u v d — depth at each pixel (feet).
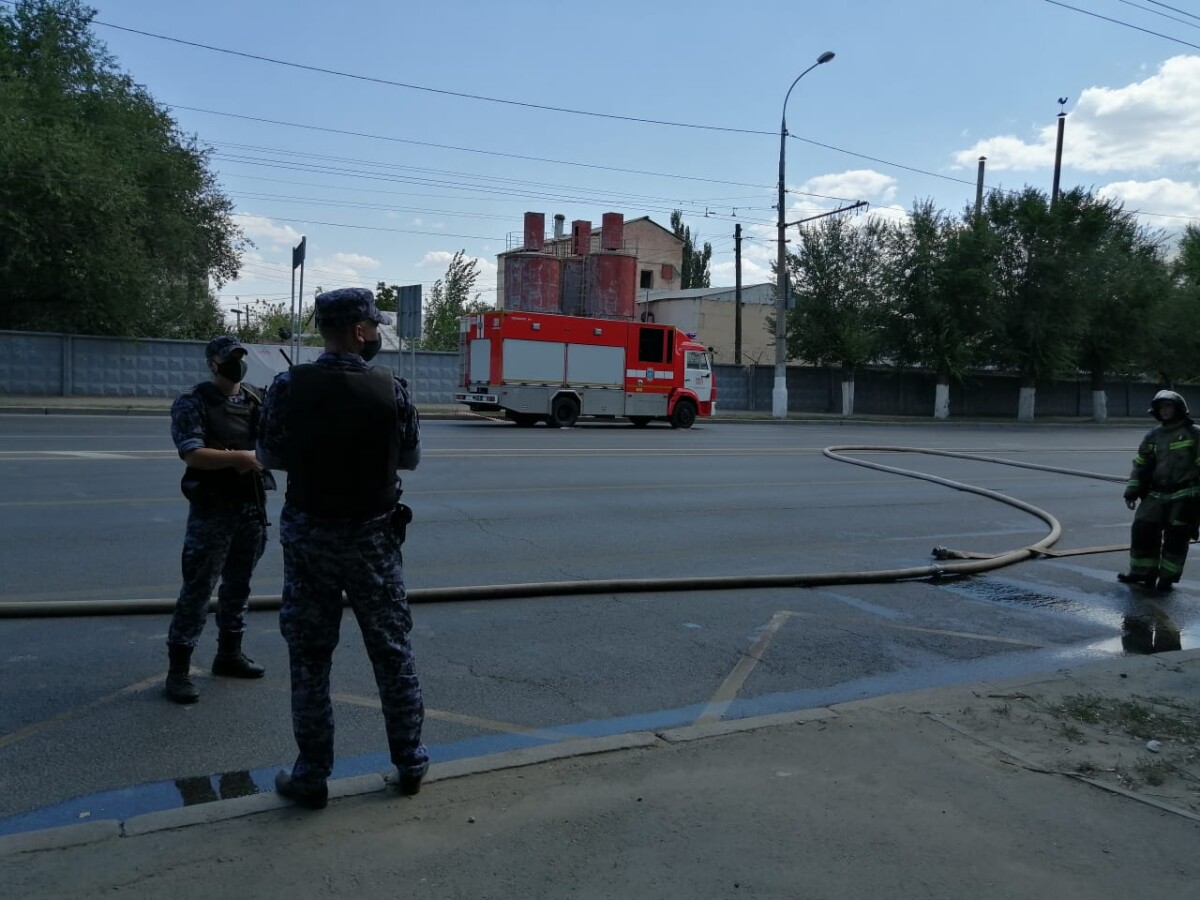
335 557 11.94
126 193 94.84
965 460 67.41
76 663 18.15
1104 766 14.35
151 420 75.36
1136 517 29.43
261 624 21.02
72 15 107.14
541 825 11.77
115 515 32.35
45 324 103.65
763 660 20.44
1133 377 177.58
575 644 20.84
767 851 11.35
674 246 205.05
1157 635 24.20
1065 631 24.20
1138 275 146.92
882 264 139.44
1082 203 138.10
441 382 116.16
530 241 133.18
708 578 26.50
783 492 46.24
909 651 21.74
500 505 38.09
